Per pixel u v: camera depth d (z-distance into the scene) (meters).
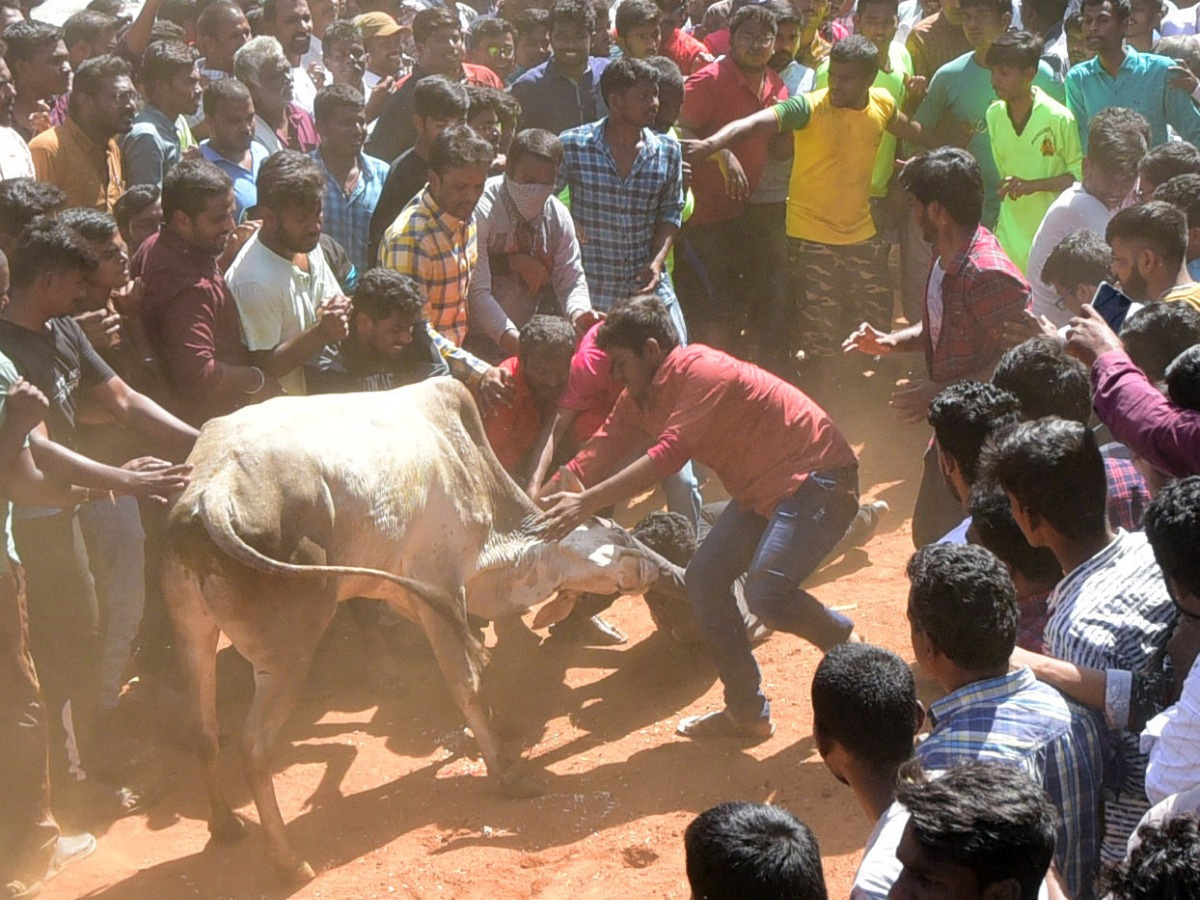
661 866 5.51
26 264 5.64
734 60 10.23
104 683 6.82
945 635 3.58
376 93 10.60
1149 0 11.30
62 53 8.66
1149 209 6.20
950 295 6.48
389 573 5.80
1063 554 4.04
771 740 6.46
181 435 6.23
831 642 6.34
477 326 8.12
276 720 5.54
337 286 7.41
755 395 6.12
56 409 5.83
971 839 2.72
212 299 6.59
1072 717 3.57
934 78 10.69
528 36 11.48
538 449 7.10
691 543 7.36
